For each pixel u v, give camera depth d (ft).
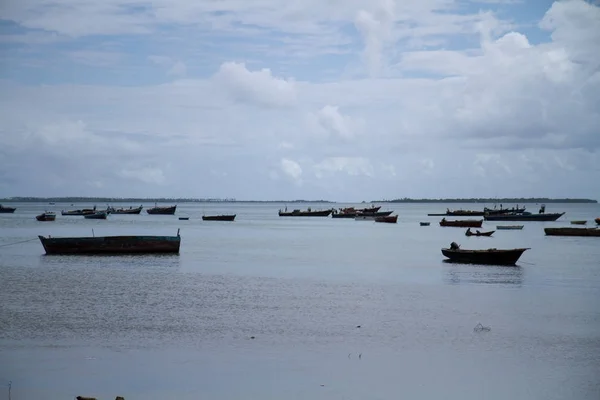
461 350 97.45
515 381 83.82
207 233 393.91
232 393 79.41
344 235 379.76
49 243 229.86
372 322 115.75
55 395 78.43
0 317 117.80
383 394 79.41
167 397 78.07
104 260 216.13
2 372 86.07
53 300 136.36
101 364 89.71
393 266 206.28
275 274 184.14
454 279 174.50
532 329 111.24
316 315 121.90
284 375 85.76
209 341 101.71
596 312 126.11
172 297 141.49
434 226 497.87
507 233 401.29
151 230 422.82
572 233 368.89
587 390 80.69
